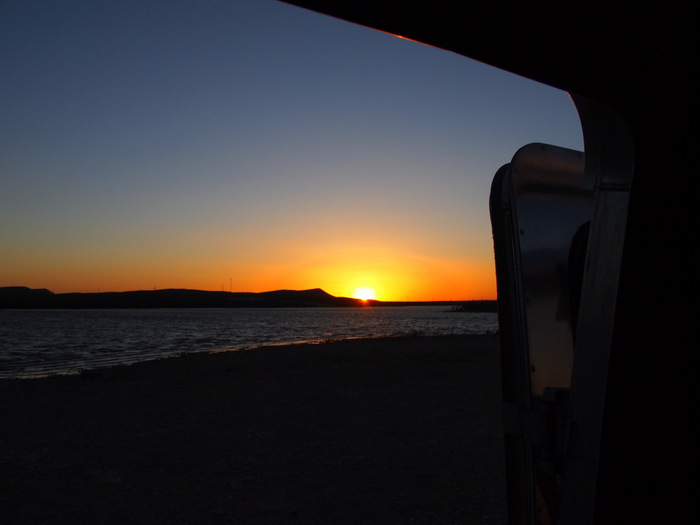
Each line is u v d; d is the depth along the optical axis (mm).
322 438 6461
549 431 1653
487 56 1383
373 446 6086
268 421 7422
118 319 103438
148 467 5422
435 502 4426
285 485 4863
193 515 4223
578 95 1533
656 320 1556
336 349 20062
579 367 1612
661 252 1570
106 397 9750
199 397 9539
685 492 1553
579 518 1509
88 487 4859
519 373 1800
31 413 8273
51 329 59438
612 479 1483
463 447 6008
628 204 1540
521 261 1840
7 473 5262
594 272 1634
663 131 1557
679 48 1506
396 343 22734
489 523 4012
